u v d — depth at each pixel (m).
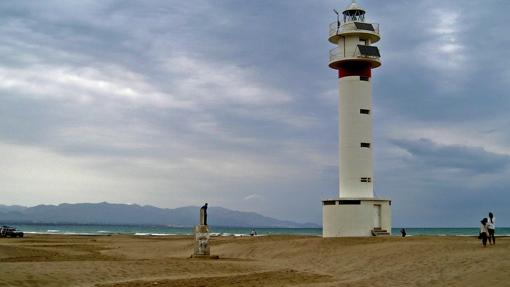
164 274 28.34
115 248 54.66
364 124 47.00
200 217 40.28
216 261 36.06
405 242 36.69
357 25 47.47
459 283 21.09
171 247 53.59
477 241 35.91
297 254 38.88
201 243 39.88
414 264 27.28
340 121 47.84
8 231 76.31
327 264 32.97
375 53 46.88
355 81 47.31
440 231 178.00
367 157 46.72
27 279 23.58
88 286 23.31
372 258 31.89
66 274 25.80
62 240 71.19
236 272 30.11
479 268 22.81
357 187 46.12
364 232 44.62
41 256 38.75
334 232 45.62
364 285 23.69
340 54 47.88
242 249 45.81
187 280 26.02
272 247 43.84
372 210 45.28
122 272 28.05
